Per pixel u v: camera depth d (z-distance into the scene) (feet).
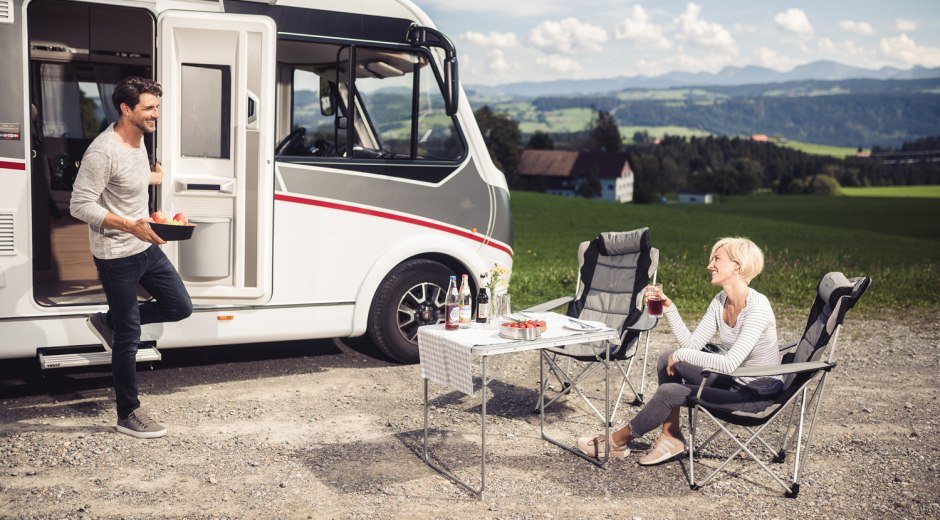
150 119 13.51
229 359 19.60
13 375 17.88
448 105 17.85
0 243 14.80
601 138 386.73
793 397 12.68
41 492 11.89
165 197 15.40
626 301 16.74
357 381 18.10
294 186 17.13
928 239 115.03
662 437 13.73
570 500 12.19
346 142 18.21
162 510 11.41
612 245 17.30
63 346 15.51
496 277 14.62
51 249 19.98
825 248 89.25
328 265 17.69
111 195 13.62
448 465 13.46
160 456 13.43
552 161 336.90
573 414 16.33
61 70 20.72
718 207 187.32
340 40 17.69
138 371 18.37
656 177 347.56
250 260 16.24
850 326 25.96
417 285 19.04
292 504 11.74
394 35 18.33
